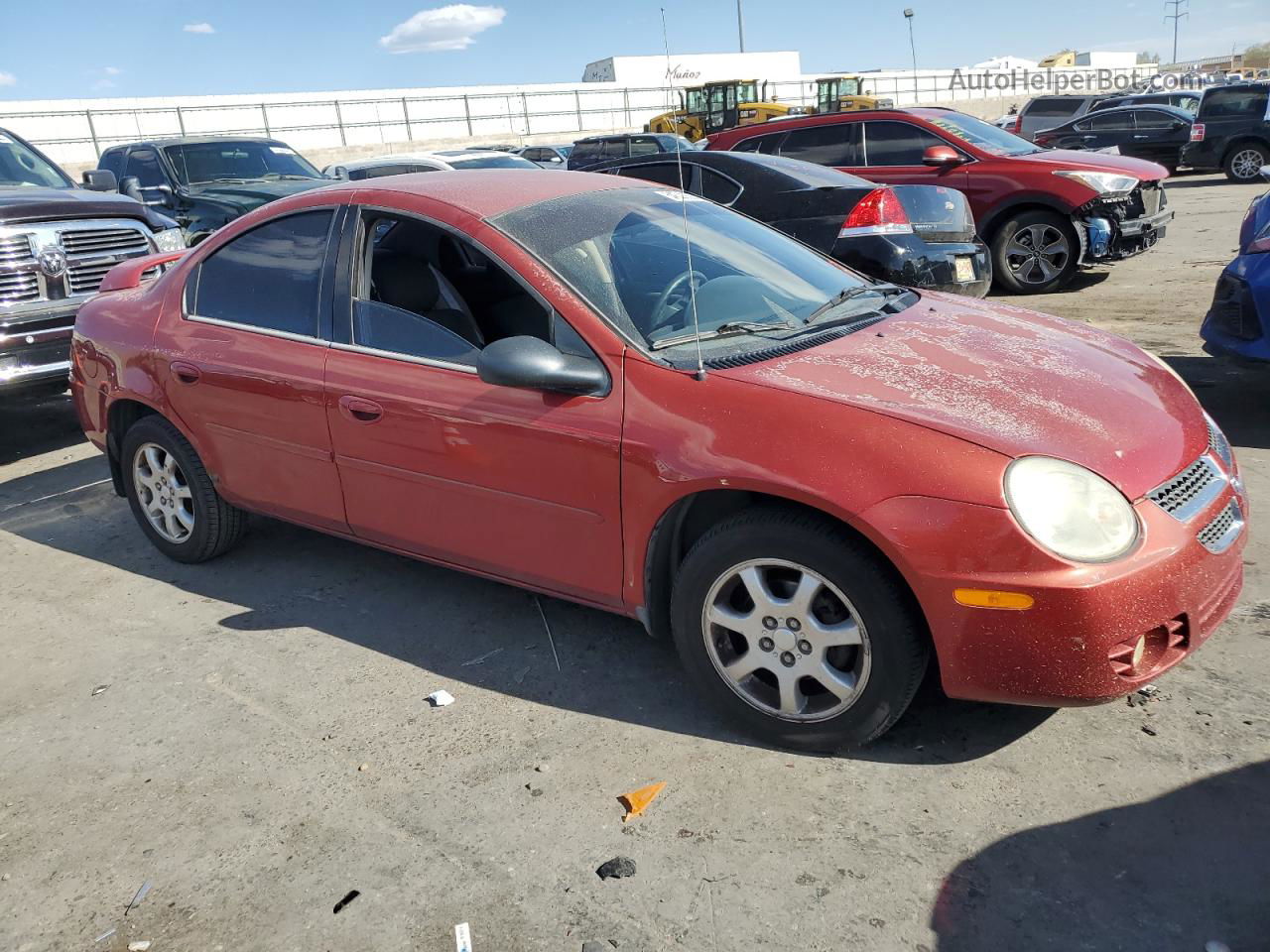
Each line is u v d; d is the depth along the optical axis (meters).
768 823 2.52
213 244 4.04
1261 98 17.97
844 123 9.80
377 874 2.46
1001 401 2.67
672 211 3.71
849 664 2.68
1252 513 4.07
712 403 2.73
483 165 15.95
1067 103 25.23
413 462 3.32
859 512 2.46
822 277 3.68
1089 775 2.59
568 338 3.02
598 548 2.99
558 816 2.61
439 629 3.68
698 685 2.92
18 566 4.57
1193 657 3.07
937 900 2.24
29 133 35.91
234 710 3.24
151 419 4.22
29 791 2.90
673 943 2.19
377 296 3.47
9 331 6.18
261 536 4.68
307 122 41.28
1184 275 9.54
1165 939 2.09
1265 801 2.45
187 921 2.37
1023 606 2.36
